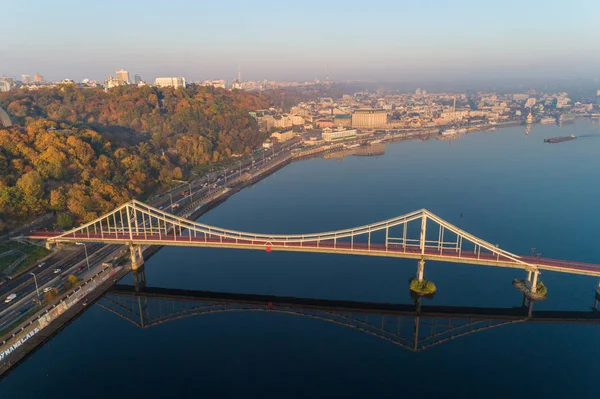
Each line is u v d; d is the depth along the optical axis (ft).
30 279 649.20
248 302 603.26
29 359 475.72
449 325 542.16
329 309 579.07
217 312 573.74
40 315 547.90
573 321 552.00
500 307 585.22
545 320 554.05
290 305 591.78
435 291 625.00
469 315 567.18
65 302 574.56
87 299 605.31
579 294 622.95
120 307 595.06
